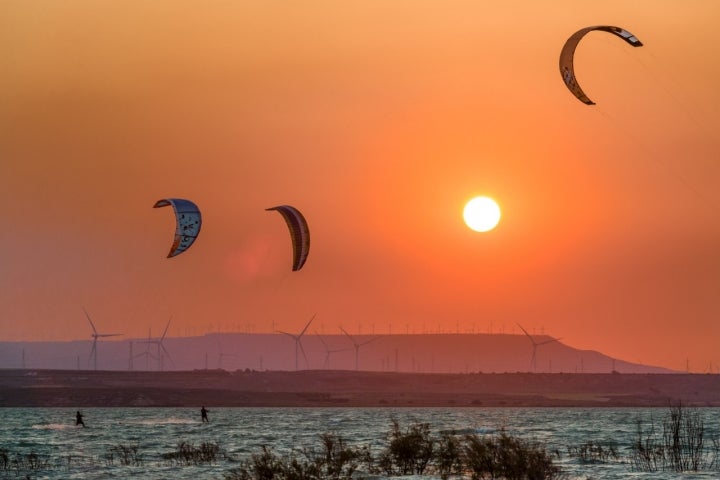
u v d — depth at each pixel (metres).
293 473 151.88
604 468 182.25
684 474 172.88
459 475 159.38
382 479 155.00
